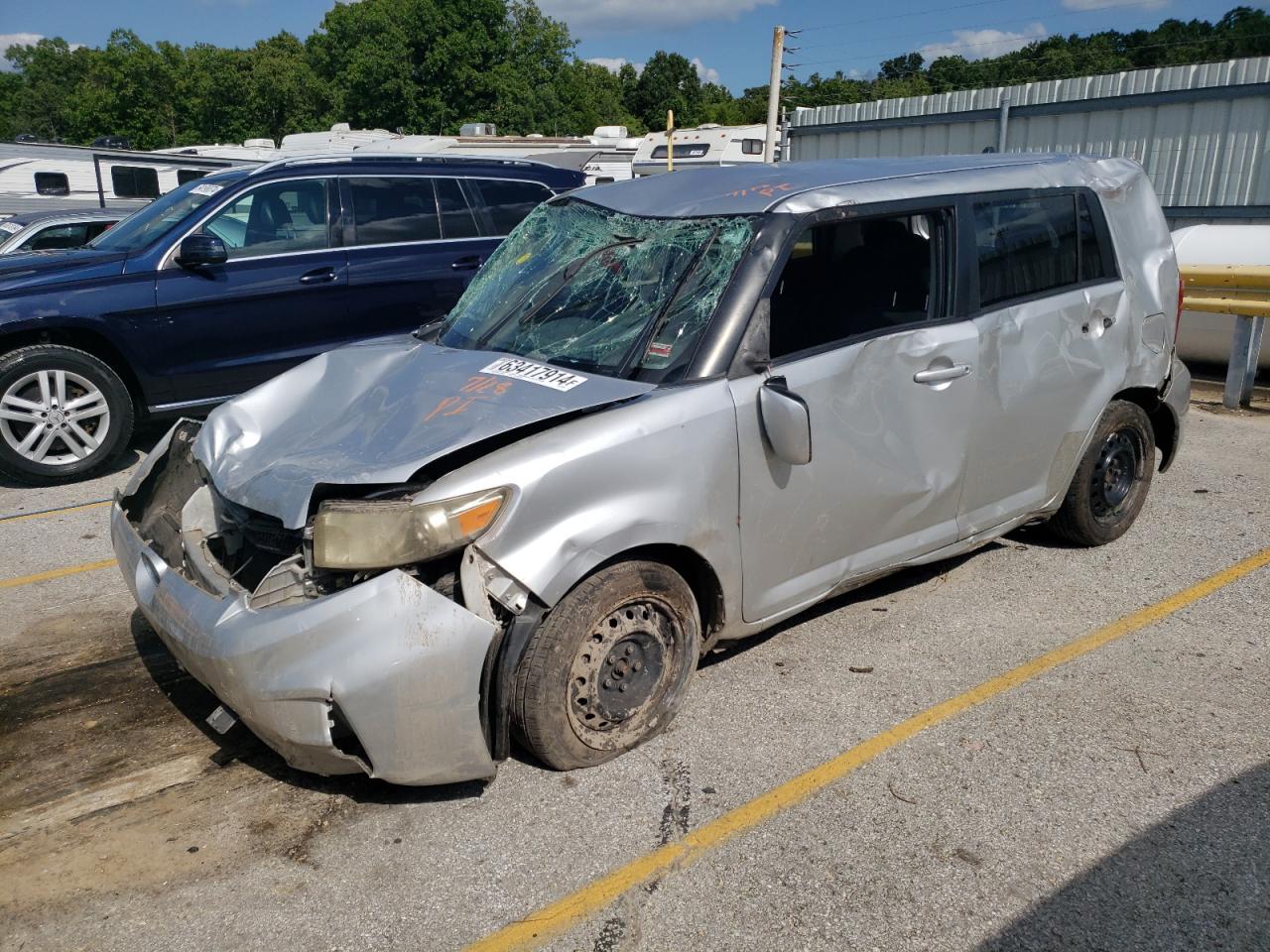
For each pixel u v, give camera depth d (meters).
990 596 4.58
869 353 3.65
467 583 2.82
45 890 2.76
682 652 3.38
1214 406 8.13
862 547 3.81
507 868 2.82
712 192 3.82
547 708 3.05
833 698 3.71
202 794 3.18
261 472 3.22
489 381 3.42
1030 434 4.30
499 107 59.75
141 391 6.50
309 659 2.75
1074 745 3.40
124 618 4.46
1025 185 4.28
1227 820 3.00
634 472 3.09
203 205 6.61
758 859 2.85
